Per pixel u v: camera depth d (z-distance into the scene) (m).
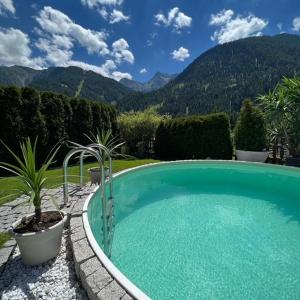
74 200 3.83
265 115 8.92
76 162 9.41
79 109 10.02
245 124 9.41
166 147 11.62
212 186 6.76
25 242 2.29
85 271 2.02
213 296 2.55
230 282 2.76
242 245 3.61
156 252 3.38
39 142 8.27
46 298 1.99
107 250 3.16
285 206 5.28
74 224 2.88
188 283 2.76
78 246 2.39
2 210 3.88
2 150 7.36
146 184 6.98
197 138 10.52
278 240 3.75
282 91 8.68
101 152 4.84
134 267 3.04
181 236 3.87
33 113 8.17
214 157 10.28
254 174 7.79
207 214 4.79
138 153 12.70
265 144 9.41
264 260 3.21
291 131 8.57
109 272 2.00
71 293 2.03
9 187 5.17
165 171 7.77
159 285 2.72
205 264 3.11
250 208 5.15
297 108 8.33
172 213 4.82
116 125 12.23
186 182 7.15
